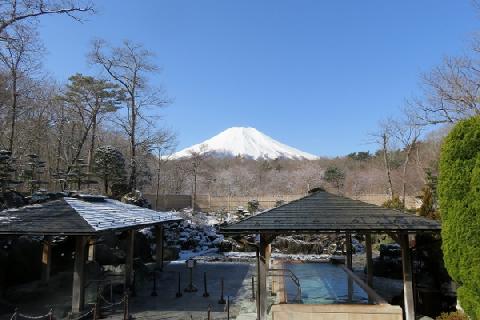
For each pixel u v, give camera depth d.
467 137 7.45
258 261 9.72
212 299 13.12
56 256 16.02
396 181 48.62
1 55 19.88
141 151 34.28
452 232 7.57
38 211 11.75
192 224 29.61
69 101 31.75
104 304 12.20
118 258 17.58
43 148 36.25
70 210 11.78
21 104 29.42
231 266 19.95
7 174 17.97
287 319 8.81
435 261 11.75
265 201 41.31
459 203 7.45
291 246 24.98
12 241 14.20
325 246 25.14
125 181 28.52
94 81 31.39
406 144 38.59
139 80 31.89
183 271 18.53
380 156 61.22
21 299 12.18
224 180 64.38
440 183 8.02
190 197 40.91
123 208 16.72
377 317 8.59
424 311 10.83
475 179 7.14
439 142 36.78
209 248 25.73
